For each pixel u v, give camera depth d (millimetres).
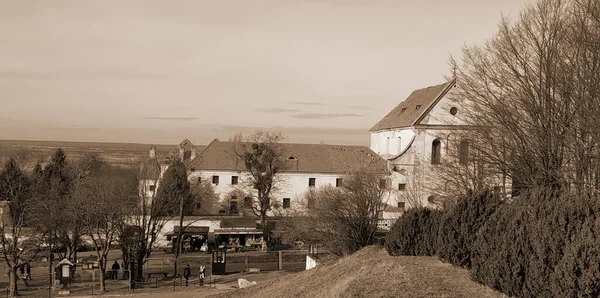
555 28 31141
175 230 63188
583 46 29031
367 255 30922
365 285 21547
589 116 27750
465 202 23578
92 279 45781
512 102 32500
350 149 79875
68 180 76750
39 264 56469
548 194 18406
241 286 40219
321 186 69000
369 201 46344
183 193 61875
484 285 20000
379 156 77438
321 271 29875
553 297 16312
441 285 20578
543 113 30500
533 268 16969
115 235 50438
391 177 69250
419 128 65750
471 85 38250
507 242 18234
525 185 30688
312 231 47125
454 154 44719
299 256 58250
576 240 16000
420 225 27578
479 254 20344
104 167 103938
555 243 16531
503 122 32375
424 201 58094
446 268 23156
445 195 41625
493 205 22859
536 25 32688
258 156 71125
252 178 72438
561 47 30922
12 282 41250
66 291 40406
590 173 28062
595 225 15945
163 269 52906
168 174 64562
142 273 48125
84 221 45875
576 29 30031
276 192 74000
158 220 54781
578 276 15648
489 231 19984
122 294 39812
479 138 36406
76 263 49625
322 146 80000
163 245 64938
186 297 38188
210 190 73312
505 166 32812
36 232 50062
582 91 28609
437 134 64125
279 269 52469
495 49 35438
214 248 61938
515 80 33188
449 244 23484
